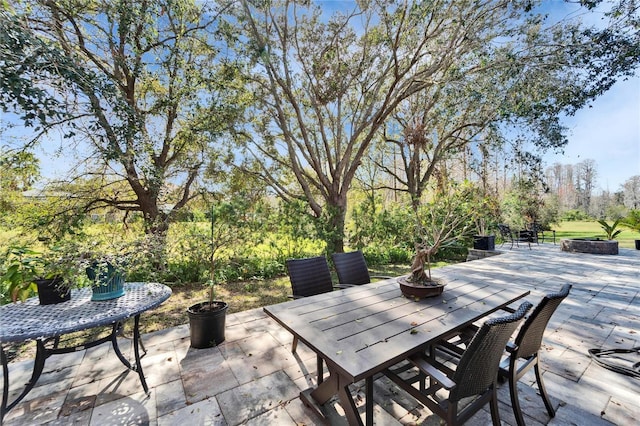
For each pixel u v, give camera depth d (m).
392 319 1.70
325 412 1.71
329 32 6.75
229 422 1.71
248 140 7.17
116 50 5.17
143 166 5.14
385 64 7.44
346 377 1.17
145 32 5.21
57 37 4.18
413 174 9.74
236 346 2.68
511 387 1.57
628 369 2.16
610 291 4.26
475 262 6.60
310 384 2.09
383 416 1.75
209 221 3.70
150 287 2.30
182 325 3.22
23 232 4.50
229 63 6.21
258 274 5.59
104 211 5.96
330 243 6.40
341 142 8.52
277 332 2.99
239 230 3.50
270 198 6.97
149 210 5.75
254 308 3.84
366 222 7.20
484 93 7.24
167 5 5.19
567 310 3.48
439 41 6.85
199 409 1.83
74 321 1.60
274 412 1.80
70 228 4.93
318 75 7.01
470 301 2.00
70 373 2.23
